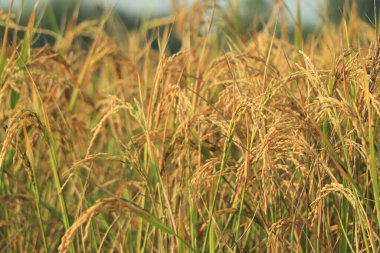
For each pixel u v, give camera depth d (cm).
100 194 484
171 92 383
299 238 360
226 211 371
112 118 509
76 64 649
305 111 340
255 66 483
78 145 529
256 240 396
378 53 346
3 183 470
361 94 345
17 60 446
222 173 368
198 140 385
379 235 355
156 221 318
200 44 573
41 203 434
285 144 342
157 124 390
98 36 605
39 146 482
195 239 365
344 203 356
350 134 359
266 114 388
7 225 457
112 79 676
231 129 352
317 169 353
